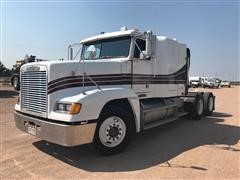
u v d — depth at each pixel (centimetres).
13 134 755
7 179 453
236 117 1099
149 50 655
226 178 446
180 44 920
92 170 491
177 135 758
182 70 941
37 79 571
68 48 809
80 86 579
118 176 459
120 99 605
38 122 555
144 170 485
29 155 577
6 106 1370
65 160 546
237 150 606
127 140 596
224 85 6266
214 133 785
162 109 793
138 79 707
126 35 684
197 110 1009
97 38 734
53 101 543
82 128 510
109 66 635
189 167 497
